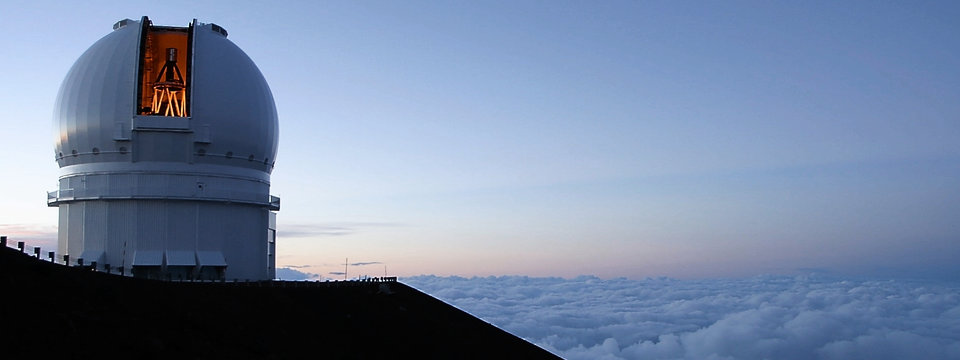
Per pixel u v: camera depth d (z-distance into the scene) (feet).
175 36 187.01
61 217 179.52
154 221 172.04
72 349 80.33
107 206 172.24
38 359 75.41
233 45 187.73
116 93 171.63
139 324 94.89
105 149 171.63
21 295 89.56
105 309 95.76
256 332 112.16
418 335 151.53
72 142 174.09
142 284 115.96
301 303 140.26
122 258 170.50
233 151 177.58
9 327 80.18
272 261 199.11
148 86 182.09
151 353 86.63
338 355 118.83
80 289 99.76
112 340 86.48
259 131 182.29
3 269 96.12
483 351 163.43
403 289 189.57
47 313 87.04
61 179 177.88
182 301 112.78
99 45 180.34
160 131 170.81
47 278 98.89
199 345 95.55
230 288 132.98
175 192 171.63
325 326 131.95
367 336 136.87
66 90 177.78
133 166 171.12
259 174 185.98
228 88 177.27
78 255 172.14
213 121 173.58
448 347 153.17
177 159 172.24
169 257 169.58
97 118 171.32
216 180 175.94
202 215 175.01
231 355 96.63
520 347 186.91
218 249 176.65
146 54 181.27
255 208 185.98
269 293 138.41
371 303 159.02
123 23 189.47
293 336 118.83
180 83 183.62
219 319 110.93
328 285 161.99
